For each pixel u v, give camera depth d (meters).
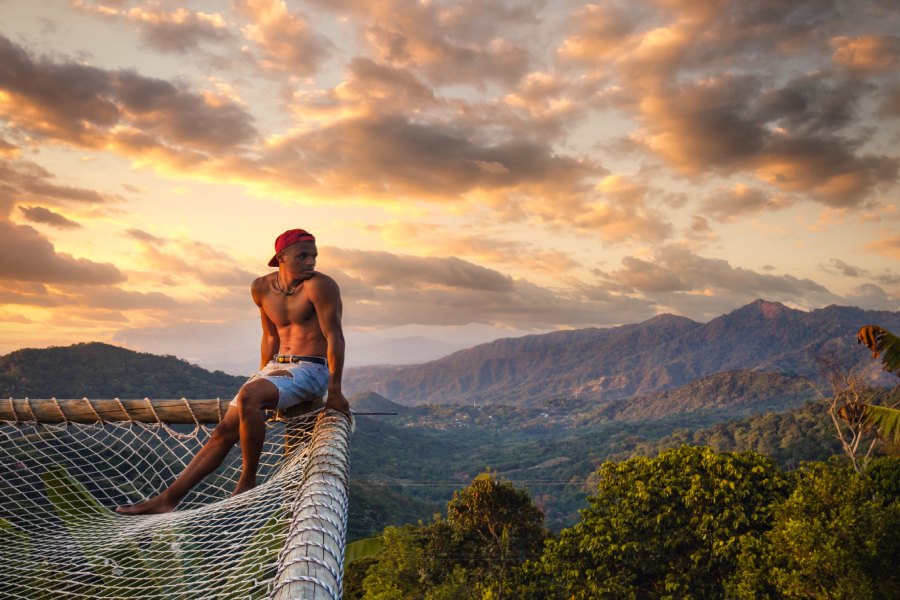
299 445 3.38
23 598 2.50
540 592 23.17
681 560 20.27
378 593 28.12
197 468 3.54
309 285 3.68
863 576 14.50
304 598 1.42
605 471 22.53
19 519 3.33
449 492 178.50
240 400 3.36
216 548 2.21
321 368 3.69
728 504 19.53
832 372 29.52
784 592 15.80
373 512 86.88
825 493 16.62
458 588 26.97
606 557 20.72
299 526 1.83
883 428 15.62
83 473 3.59
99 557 2.62
